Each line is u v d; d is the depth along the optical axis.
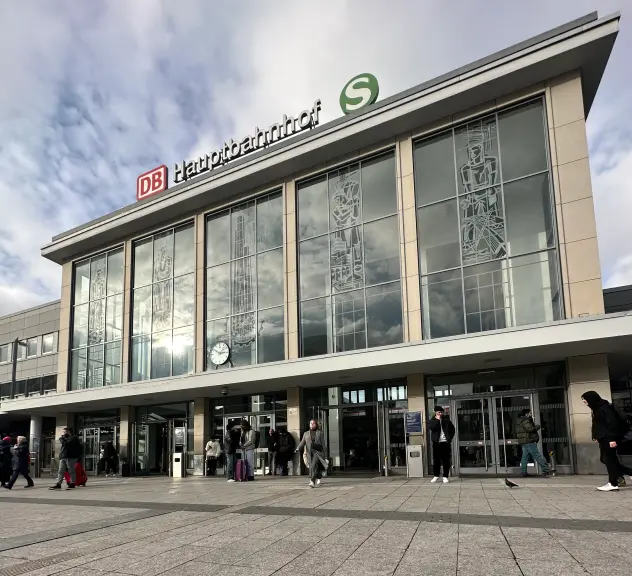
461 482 13.02
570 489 10.55
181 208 23.45
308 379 18.20
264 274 21.05
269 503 10.45
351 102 19.98
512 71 15.70
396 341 17.36
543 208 15.58
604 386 14.19
